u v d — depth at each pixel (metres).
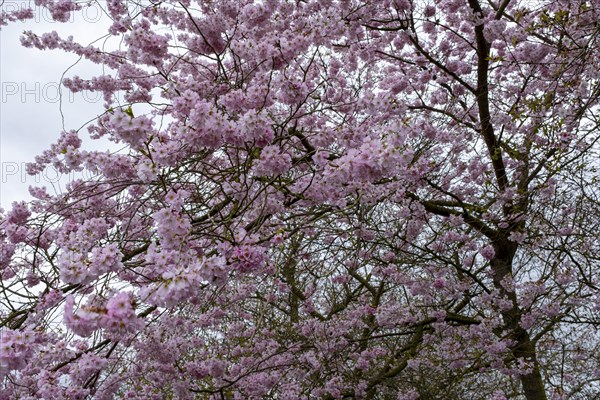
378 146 2.73
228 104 3.29
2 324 3.62
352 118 4.66
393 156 2.67
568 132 4.83
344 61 6.23
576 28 4.60
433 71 6.39
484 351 6.00
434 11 6.21
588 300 5.80
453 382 6.63
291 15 5.02
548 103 4.35
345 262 6.18
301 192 3.87
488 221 5.71
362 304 7.17
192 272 2.34
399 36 6.16
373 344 8.02
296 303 7.50
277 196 4.21
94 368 2.99
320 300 7.68
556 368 7.12
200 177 4.00
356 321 6.35
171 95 3.71
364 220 5.21
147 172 2.70
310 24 3.97
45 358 3.02
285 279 6.47
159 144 2.85
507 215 5.76
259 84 3.74
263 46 3.62
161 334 3.78
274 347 5.48
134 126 2.48
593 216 5.96
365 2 5.17
